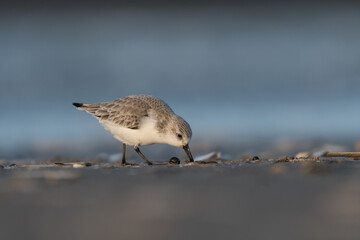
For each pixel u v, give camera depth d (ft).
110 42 87.30
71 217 15.02
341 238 12.64
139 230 13.57
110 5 104.37
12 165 29.17
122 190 18.76
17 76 69.56
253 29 93.66
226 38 89.35
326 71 72.33
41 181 20.89
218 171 23.15
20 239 13.07
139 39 88.74
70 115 56.24
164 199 17.12
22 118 55.11
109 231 13.55
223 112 57.41
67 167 26.89
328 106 57.67
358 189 18.12
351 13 97.76
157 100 31.42
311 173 21.74
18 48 81.97
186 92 66.33
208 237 12.87
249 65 76.69
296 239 12.66
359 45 82.33
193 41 88.17
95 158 35.88
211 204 16.30
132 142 31.01
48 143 44.11
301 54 80.38
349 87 65.72
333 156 29.45
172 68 75.61
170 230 13.52
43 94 63.87
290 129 48.52
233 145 41.27
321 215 14.73
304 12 100.42
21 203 16.80
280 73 72.74
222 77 71.87
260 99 62.39
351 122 50.62
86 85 68.39
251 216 14.82
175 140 30.35
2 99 60.95
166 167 25.54
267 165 24.89
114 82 70.08
